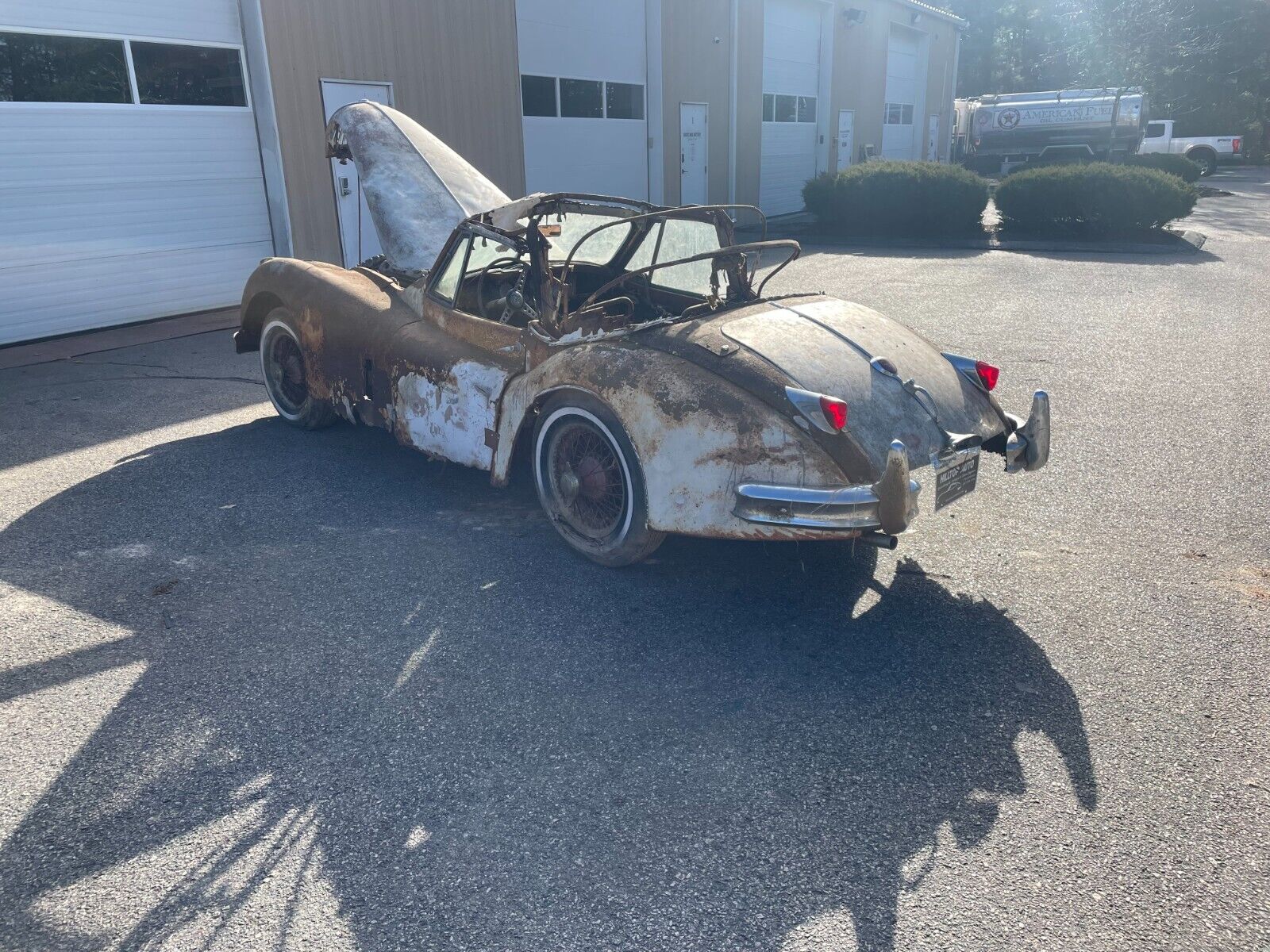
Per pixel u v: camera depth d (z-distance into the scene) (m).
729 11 19.73
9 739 2.80
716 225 4.51
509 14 13.99
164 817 2.47
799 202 24.92
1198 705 2.92
